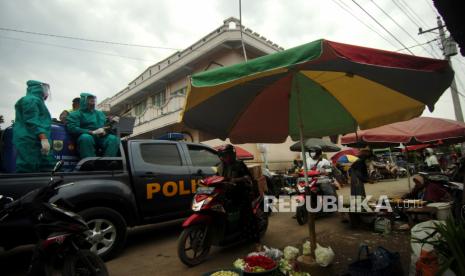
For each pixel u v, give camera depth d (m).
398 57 2.66
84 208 4.26
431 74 3.12
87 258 3.10
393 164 19.70
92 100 5.39
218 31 13.74
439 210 4.84
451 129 6.81
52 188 3.26
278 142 4.93
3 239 3.53
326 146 12.34
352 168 6.26
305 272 3.23
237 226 4.58
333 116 4.50
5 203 3.31
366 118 4.32
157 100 17.84
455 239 2.48
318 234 5.49
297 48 2.44
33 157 4.30
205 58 14.50
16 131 4.34
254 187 5.15
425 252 2.62
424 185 6.52
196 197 4.21
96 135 5.09
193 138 14.33
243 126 4.44
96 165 4.66
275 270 2.96
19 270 4.30
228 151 4.77
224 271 2.94
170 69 15.57
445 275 2.44
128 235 6.09
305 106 4.41
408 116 3.95
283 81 3.88
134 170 4.96
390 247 4.50
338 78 3.73
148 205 4.99
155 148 5.45
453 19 2.29
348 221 6.36
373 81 3.59
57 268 3.17
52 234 2.97
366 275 2.67
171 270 3.99
